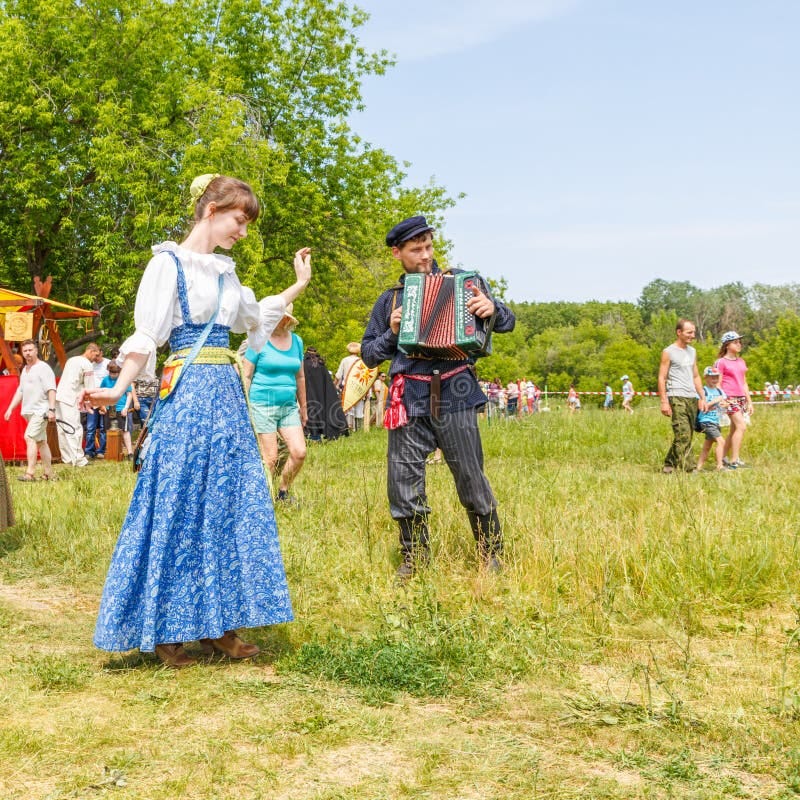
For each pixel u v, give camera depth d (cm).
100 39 2358
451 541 571
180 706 328
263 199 2506
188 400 384
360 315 3312
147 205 2208
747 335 15912
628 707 321
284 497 776
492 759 281
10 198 2403
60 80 2277
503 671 366
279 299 427
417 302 512
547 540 539
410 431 531
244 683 353
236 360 402
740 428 1154
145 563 377
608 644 405
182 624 374
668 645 405
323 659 374
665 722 308
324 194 2975
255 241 2441
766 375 8781
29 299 1609
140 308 381
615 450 1331
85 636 429
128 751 284
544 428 1630
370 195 3086
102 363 1552
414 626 411
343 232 2995
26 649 405
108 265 2227
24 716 316
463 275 518
